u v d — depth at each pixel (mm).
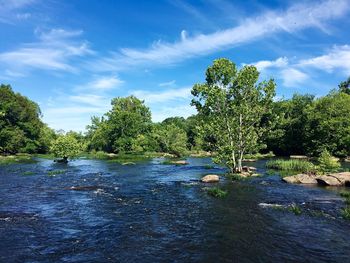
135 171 43562
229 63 39188
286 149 80000
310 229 15992
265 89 38625
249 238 14742
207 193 25875
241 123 38375
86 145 103125
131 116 96000
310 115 71188
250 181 32531
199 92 40062
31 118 95500
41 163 58000
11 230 16094
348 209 19500
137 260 12344
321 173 35000
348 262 12062
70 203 22297
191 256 12711
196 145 98500
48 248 13633
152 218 18297
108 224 17172
